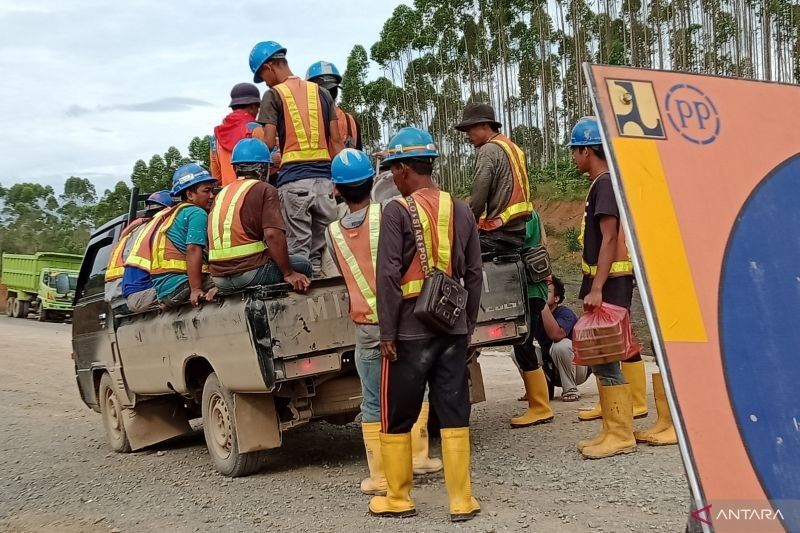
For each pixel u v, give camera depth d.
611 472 5.19
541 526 4.32
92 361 8.35
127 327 7.41
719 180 3.12
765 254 3.08
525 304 6.20
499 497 4.93
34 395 12.05
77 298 8.95
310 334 5.48
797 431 2.87
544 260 6.63
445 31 54.94
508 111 51.09
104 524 5.25
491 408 8.15
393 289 4.36
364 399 5.31
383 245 4.40
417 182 4.59
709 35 45.03
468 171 55.22
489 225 6.38
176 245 6.41
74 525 5.28
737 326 2.94
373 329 5.11
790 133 3.30
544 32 50.72
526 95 56.44
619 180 2.98
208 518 5.13
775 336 2.97
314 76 7.41
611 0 47.25
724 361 2.88
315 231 6.73
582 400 7.94
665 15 45.81
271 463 6.57
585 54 44.28
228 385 5.83
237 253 5.78
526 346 6.85
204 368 6.66
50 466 7.28
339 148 6.90
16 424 9.65
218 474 6.34
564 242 30.73
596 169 5.72
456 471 4.52
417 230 4.39
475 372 6.81
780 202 3.18
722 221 3.07
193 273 6.16
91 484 6.44
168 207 7.75
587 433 6.39
